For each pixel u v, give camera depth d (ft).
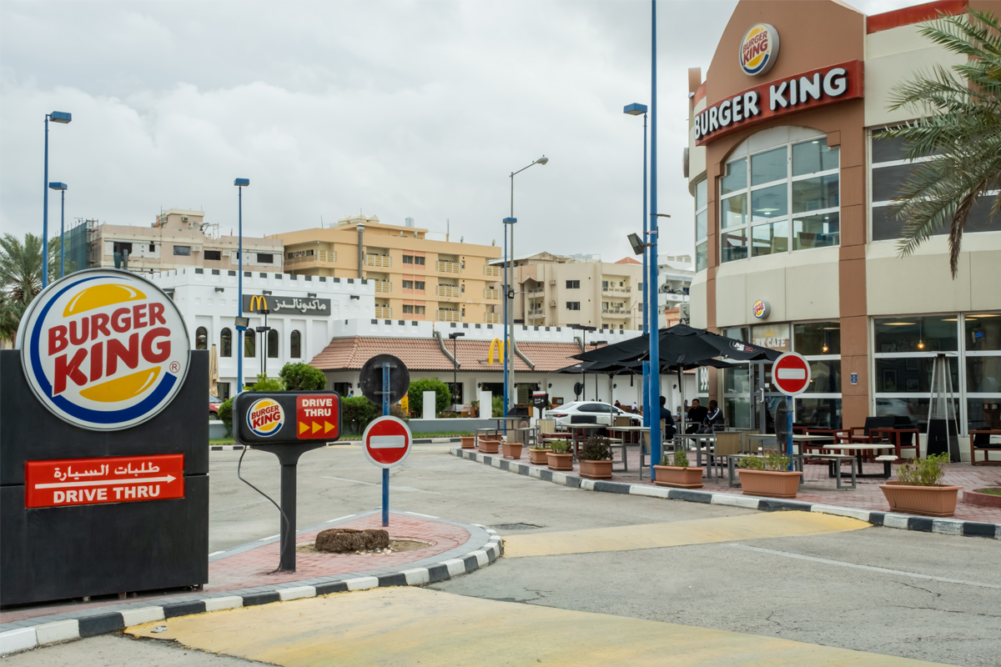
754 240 78.02
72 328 23.44
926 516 37.76
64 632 20.76
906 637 20.03
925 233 52.95
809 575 27.55
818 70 70.54
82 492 23.38
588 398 203.21
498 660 18.06
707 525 37.24
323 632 21.01
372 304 198.29
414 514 40.98
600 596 24.93
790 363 47.75
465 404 183.52
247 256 293.02
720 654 18.26
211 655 19.31
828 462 60.85
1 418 22.70
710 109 80.12
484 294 331.98
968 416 65.98
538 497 49.42
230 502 50.14
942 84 50.21
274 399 26.94
